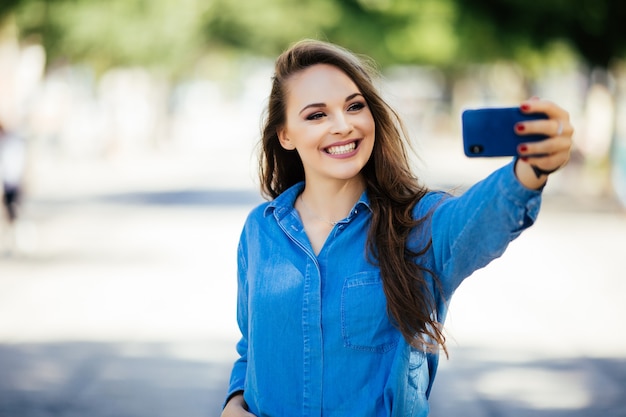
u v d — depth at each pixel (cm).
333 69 306
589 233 1984
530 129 239
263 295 299
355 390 289
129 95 5397
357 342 289
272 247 305
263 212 313
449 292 290
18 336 972
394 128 308
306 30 4178
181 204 2600
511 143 252
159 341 948
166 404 736
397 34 3859
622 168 2625
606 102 2950
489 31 2630
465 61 4422
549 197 2827
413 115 7556
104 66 4134
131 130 5397
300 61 311
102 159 4600
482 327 1025
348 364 290
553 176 3528
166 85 5559
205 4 4206
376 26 3881
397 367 286
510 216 254
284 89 312
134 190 3091
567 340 958
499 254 267
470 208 265
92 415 703
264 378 299
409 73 8869
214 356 890
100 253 1619
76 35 3006
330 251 296
